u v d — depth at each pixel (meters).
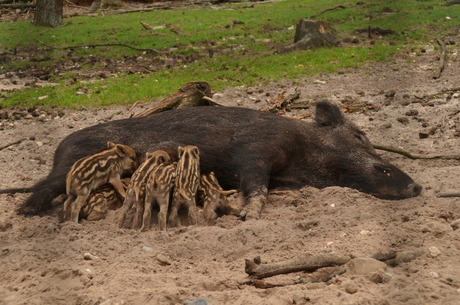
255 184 5.89
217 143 6.24
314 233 4.82
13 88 12.62
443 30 18.64
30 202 5.58
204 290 3.83
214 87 12.43
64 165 6.06
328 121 6.79
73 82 13.28
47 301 3.67
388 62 14.26
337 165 6.46
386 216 5.09
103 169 5.64
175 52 17.45
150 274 4.08
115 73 14.50
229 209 5.66
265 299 3.54
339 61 14.73
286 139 6.31
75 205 5.29
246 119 6.47
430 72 12.70
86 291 3.77
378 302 3.39
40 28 24.17
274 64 14.90
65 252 4.53
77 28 24.12
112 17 28.31
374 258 3.97
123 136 6.41
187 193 5.39
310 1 31.25
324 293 3.55
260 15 26.19
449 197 5.61
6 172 7.32
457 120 8.76
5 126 9.74
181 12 29.42
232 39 19.91
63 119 10.23
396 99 10.50
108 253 4.56
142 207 5.35
